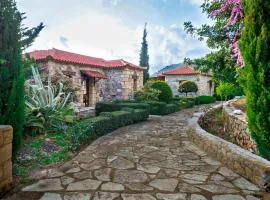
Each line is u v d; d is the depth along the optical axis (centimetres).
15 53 386
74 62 1376
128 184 349
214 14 489
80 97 1449
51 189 327
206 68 705
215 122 951
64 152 499
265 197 308
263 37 287
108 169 415
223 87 1351
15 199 296
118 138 678
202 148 564
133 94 1738
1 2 368
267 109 289
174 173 398
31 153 464
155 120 1107
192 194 318
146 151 541
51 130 632
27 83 684
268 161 363
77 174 388
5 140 312
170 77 2544
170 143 624
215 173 399
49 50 1414
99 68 1633
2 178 306
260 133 305
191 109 1761
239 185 348
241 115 693
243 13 357
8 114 373
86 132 604
